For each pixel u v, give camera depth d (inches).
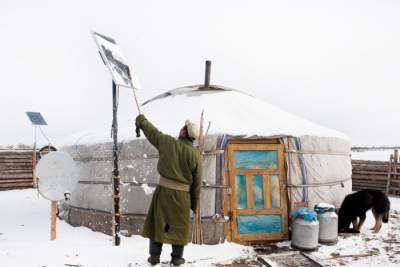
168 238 139.1
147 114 241.3
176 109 234.7
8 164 438.3
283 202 199.0
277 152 201.9
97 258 156.2
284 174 201.6
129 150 196.9
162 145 143.6
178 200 140.0
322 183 216.4
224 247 179.9
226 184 191.8
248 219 193.2
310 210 184.5
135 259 155.2
